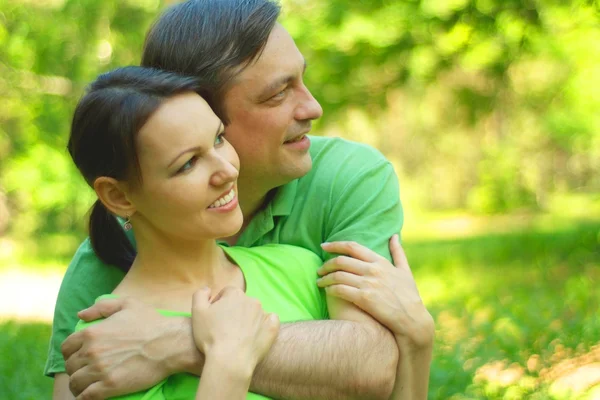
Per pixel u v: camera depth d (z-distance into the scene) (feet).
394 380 9.75
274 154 10.16
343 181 10.78
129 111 8.89
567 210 52.54
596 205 52.26
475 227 67.31
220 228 9.14
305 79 36.19
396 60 36.22
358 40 34.94
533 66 38.86
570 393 18.74
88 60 49.62
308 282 10.27
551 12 34.22
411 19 34.83
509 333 22.95
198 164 9.01
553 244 44.27
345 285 9.88
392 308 9.77
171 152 8.84
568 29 34.32
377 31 34.91
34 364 24.89
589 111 33.71
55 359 10.89
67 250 58.85
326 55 35.68
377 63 35.88
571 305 28.07
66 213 58.39
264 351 9.02
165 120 8.86
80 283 11.05
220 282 9.90
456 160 83.30
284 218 10.93
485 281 38.09
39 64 48.52
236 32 9.89
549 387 19.31
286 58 10.02
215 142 9.23
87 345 9.05
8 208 61.67
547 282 36.40
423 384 10.16
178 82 9.02
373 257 10.13
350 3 35.17
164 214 9.11
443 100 45.39
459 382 18.94
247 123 9.98
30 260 56.18
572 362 21.66
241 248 10.44
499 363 21.29
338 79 36.17
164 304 9.55
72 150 9.52
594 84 33.71
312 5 36.24
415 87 40.11
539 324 24.25
